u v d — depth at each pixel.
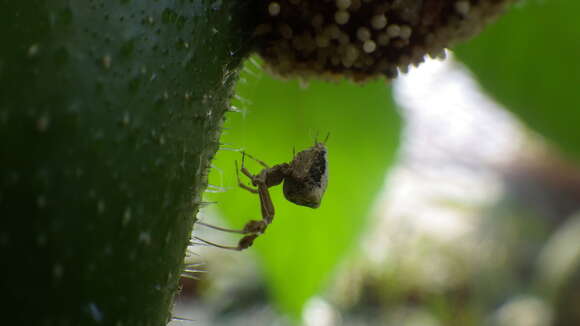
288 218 0.05
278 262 0.05
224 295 0.11
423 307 0.10
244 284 0.11
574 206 0.13
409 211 0.10
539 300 0.09
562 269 0.09
